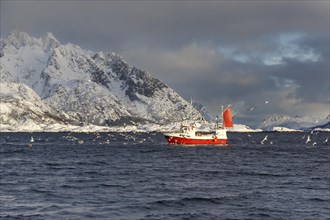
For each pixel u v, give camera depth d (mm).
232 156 177875
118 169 123062
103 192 79250
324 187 87000
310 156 183250
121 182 93250
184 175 107375
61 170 120312
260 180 98188
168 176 105125
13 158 168875
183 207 66250
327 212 63125
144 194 77188
